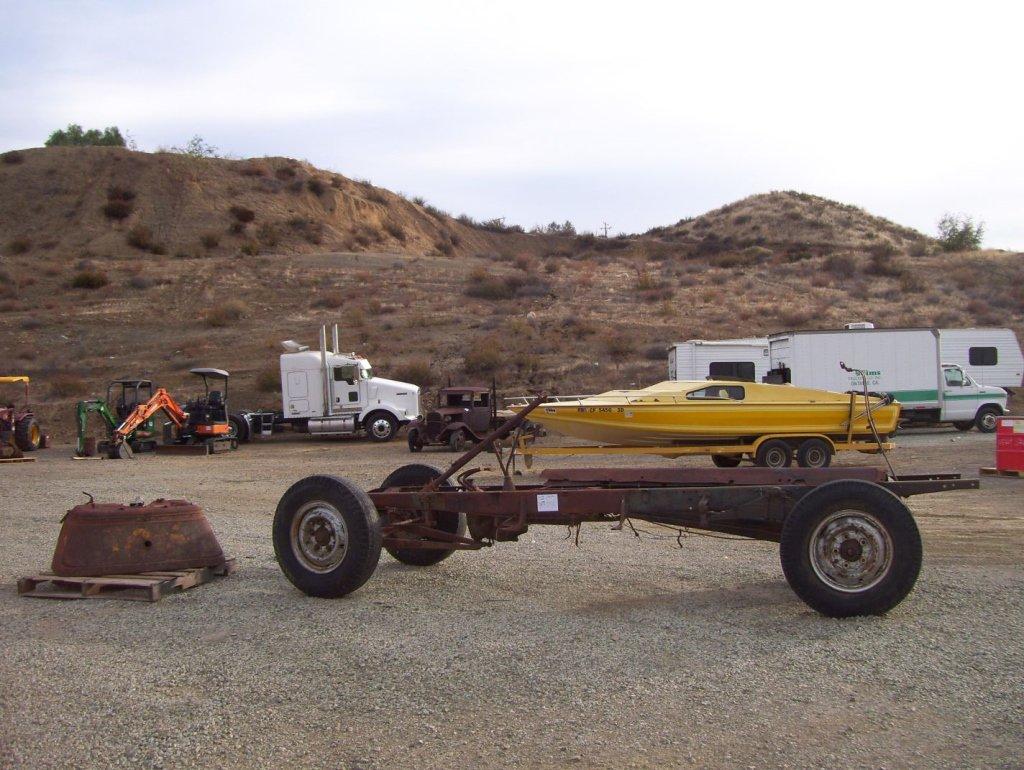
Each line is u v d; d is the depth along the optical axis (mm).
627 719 4520
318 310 45625
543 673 5223
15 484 17562
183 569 7734
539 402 7418
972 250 67688
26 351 39875
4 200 68250
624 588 7355
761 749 4141
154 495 15203
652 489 7004
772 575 7711
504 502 7371
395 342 39375
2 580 8195
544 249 85312
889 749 4109
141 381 26688
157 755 4242
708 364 28594
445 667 5367
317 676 5289
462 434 23250
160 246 62375
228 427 26719
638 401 16938
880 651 5461
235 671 5418
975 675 5016
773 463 16906
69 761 4211
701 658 5430
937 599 6715
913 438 24000
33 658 5781
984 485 13922
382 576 7938
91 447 24938
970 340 30578
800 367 25500
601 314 43719
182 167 73312
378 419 28016
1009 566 8023
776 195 94000
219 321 43312
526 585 7523
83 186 70375
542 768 4008
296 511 7250
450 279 51375
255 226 67688
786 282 52406
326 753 4223
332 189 75500
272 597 7250
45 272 51906
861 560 6176
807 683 4957
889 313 44156
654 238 89812
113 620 6660
